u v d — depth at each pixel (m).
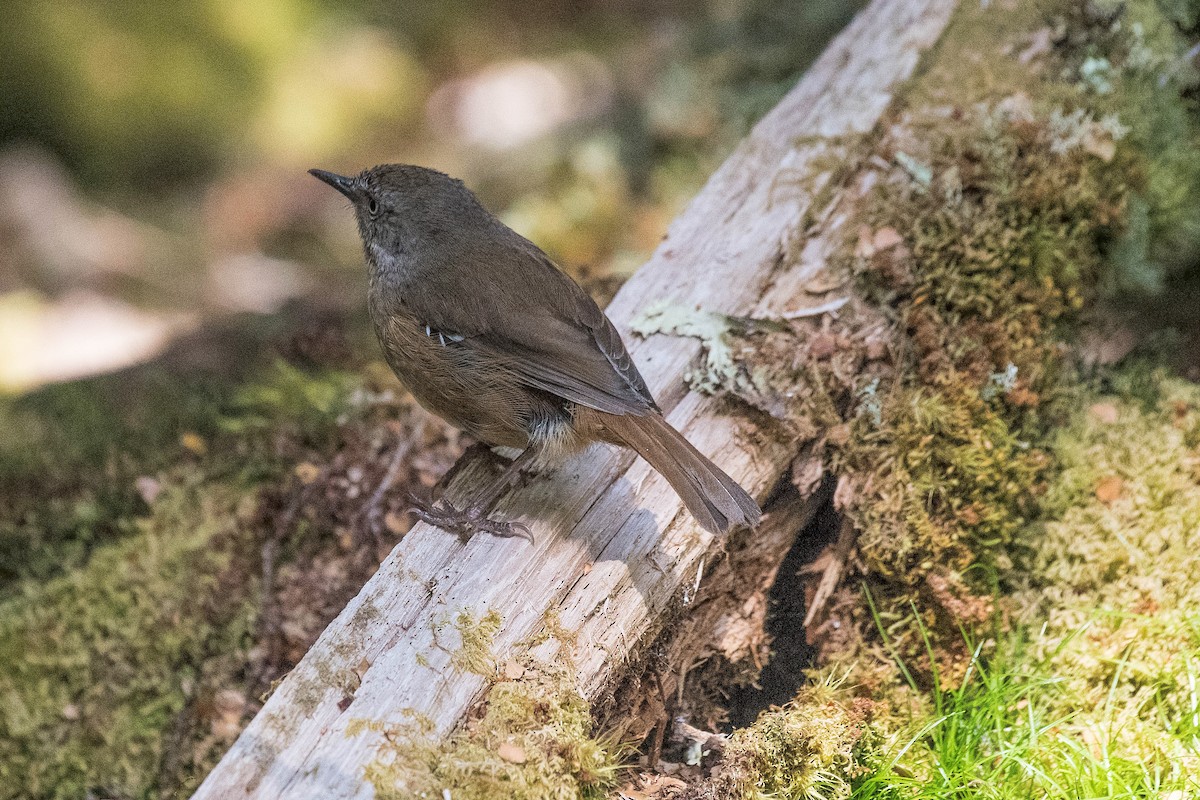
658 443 6.85
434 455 9.68
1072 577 8.10
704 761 7.11
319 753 5.96
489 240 7.69
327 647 6.43
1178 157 9.20
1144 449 8.63
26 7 16.53
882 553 7.75
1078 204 8.84
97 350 14.16
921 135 8.95
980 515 8.02
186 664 9.02
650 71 15.83
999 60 9.41
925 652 7.81
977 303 8.45
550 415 7.19
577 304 7.35
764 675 7.63
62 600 9.49
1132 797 6.66
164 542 9.75
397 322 7.47
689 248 8.61
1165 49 9.34
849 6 13.70
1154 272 9.08
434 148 17.19
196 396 11.27
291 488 9.70
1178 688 7.38
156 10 17.23
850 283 8.27
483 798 5.88
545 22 19.02
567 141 15.00
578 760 6.15
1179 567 8.02
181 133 17.22
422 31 18.78
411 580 6.74
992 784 6.86
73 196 16.52
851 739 7.19
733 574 7.47
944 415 7.98
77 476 10.59
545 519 7.09
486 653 6.39
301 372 10.94
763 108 11.75
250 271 15.55
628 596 6.85
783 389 7.70
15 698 8.97
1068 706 7.49
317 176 8.20
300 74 17.81
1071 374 9.12
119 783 8.60
